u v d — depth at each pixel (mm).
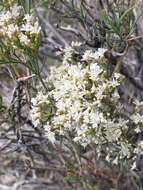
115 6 494
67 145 543
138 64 581
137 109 460
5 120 509
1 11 457
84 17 492
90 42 493
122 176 604
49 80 473
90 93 425
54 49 575
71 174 549
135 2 473
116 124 433
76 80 425
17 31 423
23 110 532
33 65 445
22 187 664
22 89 485
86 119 420
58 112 431
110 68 510
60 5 554
